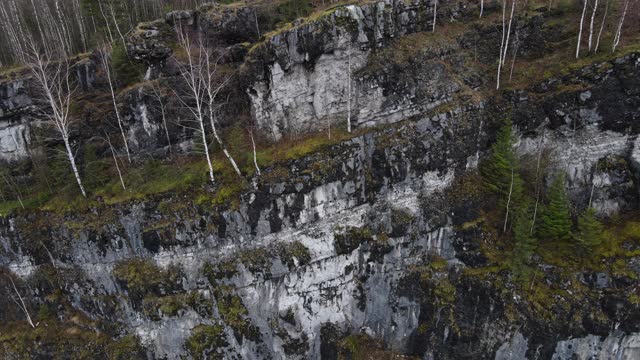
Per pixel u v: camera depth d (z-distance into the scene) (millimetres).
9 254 34875
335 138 31875
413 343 31891
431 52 33219
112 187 33062
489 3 35750
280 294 31031
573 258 28375
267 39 31969
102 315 32688
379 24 32281
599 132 30719
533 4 35594
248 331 30547
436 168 31953
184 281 30828
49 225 33500
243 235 30703
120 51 36469
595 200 31141
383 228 31844
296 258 30422
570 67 31422
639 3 32625
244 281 30609
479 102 32344
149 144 35125
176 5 47719
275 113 33438
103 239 31828
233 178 31047
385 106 32344
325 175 30547
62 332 33406
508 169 30000
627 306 26172
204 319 30766
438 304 30188
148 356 31391
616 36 30688
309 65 31922
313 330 31797
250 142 33562
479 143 32406
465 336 29500
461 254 30594
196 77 31656
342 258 31516
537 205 29375
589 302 26938
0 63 43500
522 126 32188
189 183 31188
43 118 36062
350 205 31406
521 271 28234
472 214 31188
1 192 35781
